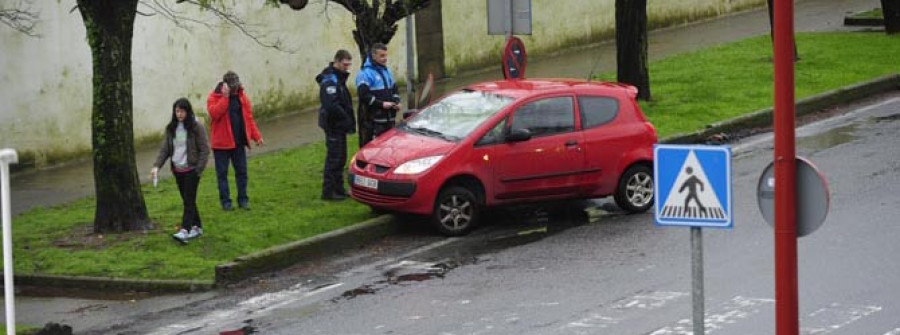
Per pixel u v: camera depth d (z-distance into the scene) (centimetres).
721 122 2273
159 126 2491
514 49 2098
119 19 1766
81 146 2381
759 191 1109
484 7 3091
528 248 1664
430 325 1359
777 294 1095
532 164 1769
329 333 1358
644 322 1321
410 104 2219
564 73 2934
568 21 3269
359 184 1769
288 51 2700
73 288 1614
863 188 1812
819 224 1080
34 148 2302
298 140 2416
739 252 1561
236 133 1862
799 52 2895
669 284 1452
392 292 1502
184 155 1712
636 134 1825
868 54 2848
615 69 2945
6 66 2256
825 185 1077
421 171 1722
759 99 2448
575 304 1401
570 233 1728
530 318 1360
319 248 1689
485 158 1748
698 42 3247
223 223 1792
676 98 2480
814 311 1323
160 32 2475
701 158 1040
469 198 1748
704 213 1043
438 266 1606
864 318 1295
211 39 2570
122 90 1775
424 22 2948
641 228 1728
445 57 3009
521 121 1775
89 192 2102
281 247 1653
